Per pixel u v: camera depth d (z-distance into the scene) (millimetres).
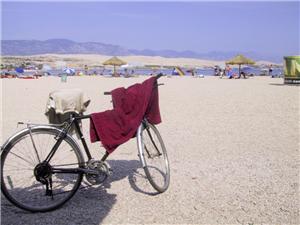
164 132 8508
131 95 4520
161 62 156625
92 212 4129
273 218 4008
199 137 7969
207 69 101750
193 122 9883
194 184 4996
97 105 13617
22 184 4441
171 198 4527
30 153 4348
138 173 5477
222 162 6047
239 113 11594
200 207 4270
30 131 4117
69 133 4426
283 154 6570
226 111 12055
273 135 8203
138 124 4496
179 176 5320
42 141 4531
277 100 15328
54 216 4027
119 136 4352
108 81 33344
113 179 5211
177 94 18500
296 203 4395
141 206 4293
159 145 5059
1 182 3973
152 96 4742
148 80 4707
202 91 20547
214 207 4270
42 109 12352
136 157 6406
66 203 4359
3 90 21016
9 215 4031
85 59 154375
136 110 4512
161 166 5055
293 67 26672
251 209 4223
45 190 4277
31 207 4070
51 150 4211
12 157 4398
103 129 4273
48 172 4156
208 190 4785
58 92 4559
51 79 37719
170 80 36281
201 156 6414
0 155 3973
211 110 12297
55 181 4426
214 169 5664
